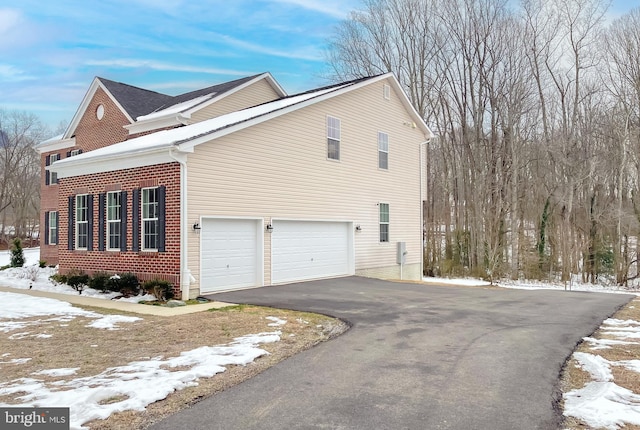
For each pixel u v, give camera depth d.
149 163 12.81
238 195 13.55
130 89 22.77
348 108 18.19
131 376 5.60
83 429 4.14
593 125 27.14
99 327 8.66
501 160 27.42
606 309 11.25
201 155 12.52
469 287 16.53
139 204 13.05
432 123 32.16
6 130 53.59
